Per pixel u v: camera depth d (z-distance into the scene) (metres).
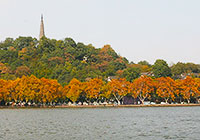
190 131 108.25
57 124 129.88
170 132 105.75
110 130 110.75
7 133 103.81
